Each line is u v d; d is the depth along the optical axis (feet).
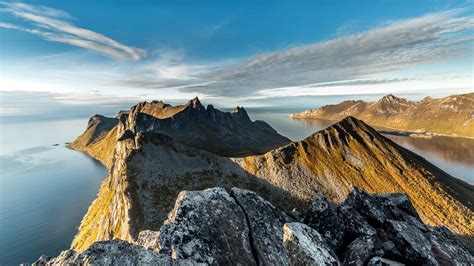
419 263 61.21
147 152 606.55
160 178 540.11
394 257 63.36
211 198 72.49
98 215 587.68
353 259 59.21
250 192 77.61
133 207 415.44
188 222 63.98
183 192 73.56
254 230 66.44
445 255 64.13
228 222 67.15
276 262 59.67
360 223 68.74
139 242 71.10
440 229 78.13
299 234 56.03
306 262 52.26
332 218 69.00
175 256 55.06
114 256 46.83
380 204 77.61
